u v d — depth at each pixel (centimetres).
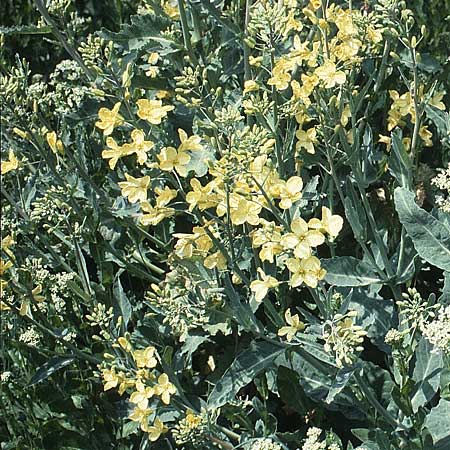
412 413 87
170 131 108
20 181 118
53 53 146
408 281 98
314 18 92
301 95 90
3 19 149
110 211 102
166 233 106
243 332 100
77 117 108
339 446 87
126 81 91
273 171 86
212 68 107
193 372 104
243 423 93
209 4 101
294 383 95
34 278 98
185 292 90
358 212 94
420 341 90
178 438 89
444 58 118
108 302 101
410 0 123
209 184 84
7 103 99
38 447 105
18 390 105
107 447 104
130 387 94
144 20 106
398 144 95
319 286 93
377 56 98
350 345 84
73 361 103
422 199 104
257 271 90
